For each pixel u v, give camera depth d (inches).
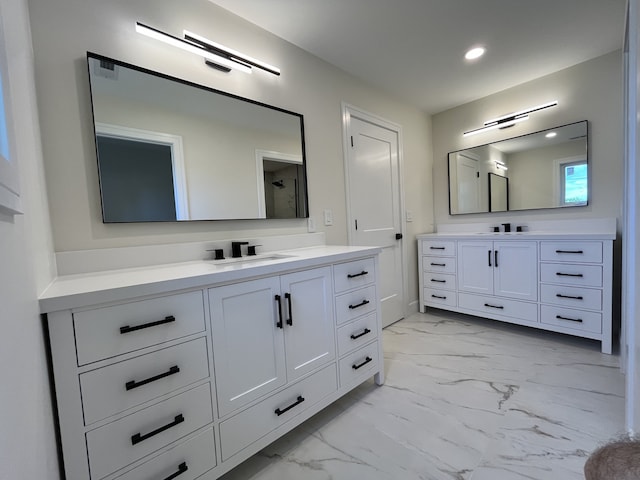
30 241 31.1
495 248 105.5
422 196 137.3
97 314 35.6
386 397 69.6
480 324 114.3
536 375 75.3
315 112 91.1
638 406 34.1
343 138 99.9
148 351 39.2
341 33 81.0
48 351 32.8
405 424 59.9
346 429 59.5
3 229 21.4
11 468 18.6
